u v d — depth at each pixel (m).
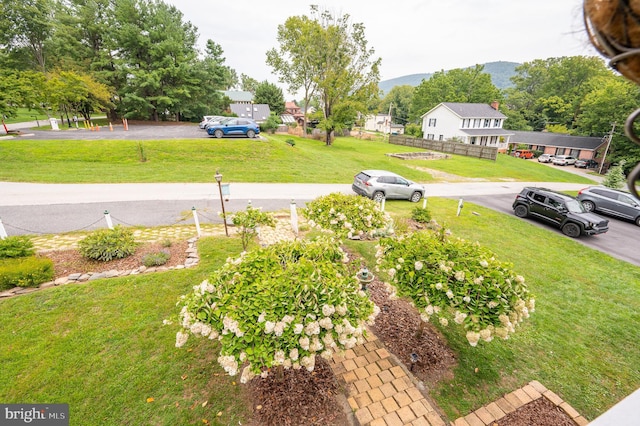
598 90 40.44
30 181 12.41
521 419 3.65
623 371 4.64
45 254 6.76
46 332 4.59
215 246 7.66
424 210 10.82
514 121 56.59
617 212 14.70
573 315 6.06
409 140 40.47
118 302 5.32
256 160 18.41
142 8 31.88
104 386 3.82
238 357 2.83
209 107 38.38
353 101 30.27
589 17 1.04
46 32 37.38
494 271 3.51
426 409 3.68
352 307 3.26
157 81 31.84
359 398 3.78
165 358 4.27
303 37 28.89
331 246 4.22
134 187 12.86
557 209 11.84
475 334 3.41
